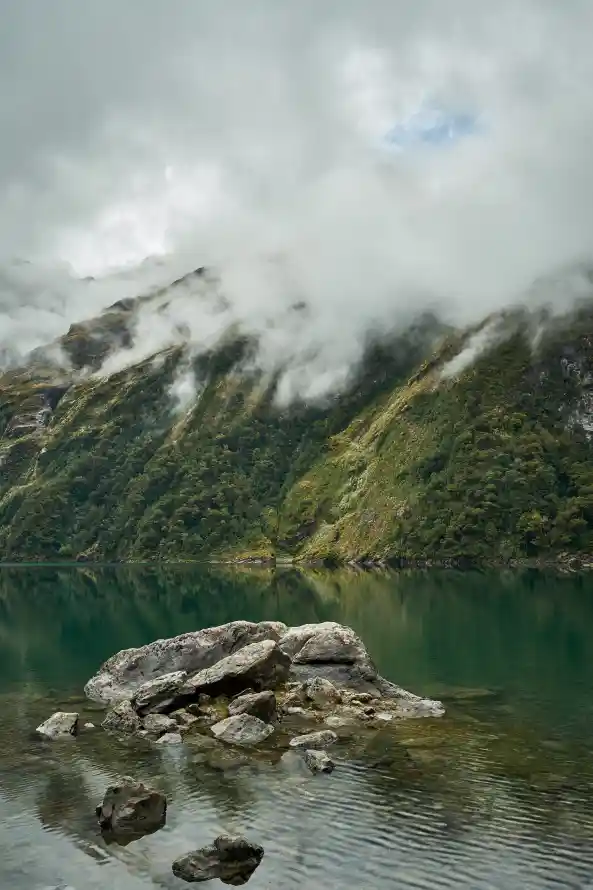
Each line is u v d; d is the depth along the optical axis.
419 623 102.62
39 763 42.44
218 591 170.38
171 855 30.02
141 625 107.50
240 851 28.94
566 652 78.94
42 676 70.44
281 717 52.09
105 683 62.31
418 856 29.45
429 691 60.75
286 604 133.00
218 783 38.44
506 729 48.34
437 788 36.94
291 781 38.50
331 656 61.12
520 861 28.88
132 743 46.53
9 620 116.50
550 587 166.00
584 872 27.95
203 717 51.88
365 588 171.12
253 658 57.06
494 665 72.19
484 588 165.75
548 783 37.47
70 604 145.12
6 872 28.69
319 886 27.20
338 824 32.66
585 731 47.69
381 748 44.22
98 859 29.73
